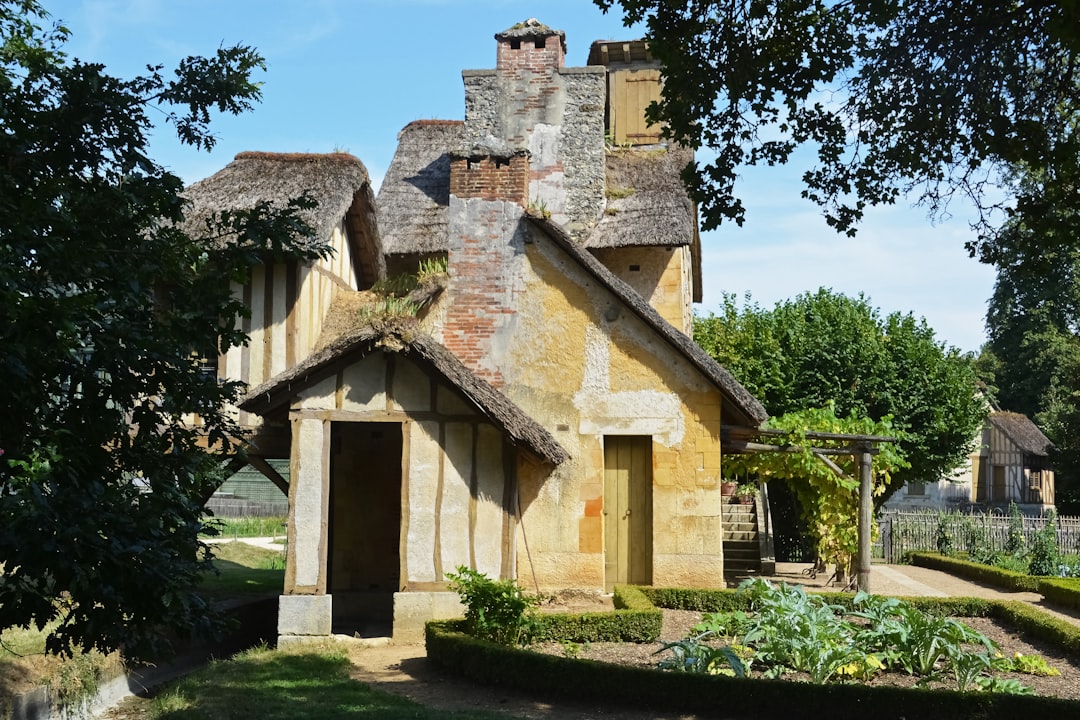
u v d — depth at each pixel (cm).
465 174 1586
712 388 1506
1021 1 870
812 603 1155
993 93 891
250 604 1602
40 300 548
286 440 1434
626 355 1525
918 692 871
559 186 1934
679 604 1415
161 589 598
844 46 912
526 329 1548
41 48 986
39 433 594
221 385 687
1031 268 945
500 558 1277
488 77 2003
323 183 1692
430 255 1897
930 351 2711
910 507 4306
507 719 861
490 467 1291
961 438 2712
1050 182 903
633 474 1543
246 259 679
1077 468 3541
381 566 1600
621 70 2286
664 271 1864
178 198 672
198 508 686
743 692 902
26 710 993
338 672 1075
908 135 932
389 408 1291
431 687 1010
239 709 905
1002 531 2522
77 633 611
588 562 1491
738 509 2109
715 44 921
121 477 656
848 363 2619
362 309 1548
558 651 1117
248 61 714
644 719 888
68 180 653
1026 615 1314
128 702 1147
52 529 552
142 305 643
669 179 1995
